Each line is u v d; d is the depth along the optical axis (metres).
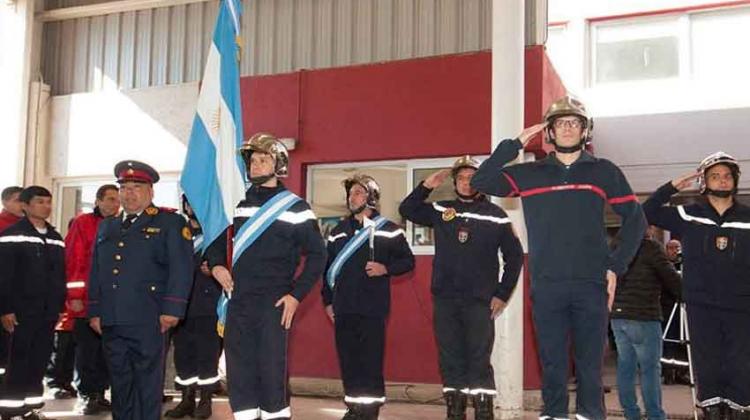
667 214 5.26
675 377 9.10
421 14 8.62
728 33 10.98
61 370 7.77
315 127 8.74
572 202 4.04
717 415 4.97
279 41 9.22
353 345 6.04
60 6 10.30
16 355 6.03
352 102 8.62
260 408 4.52
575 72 11.52
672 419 6.89
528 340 7.72
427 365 8.04
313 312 8.46
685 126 10.87
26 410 6.06
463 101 8.18
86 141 9.79
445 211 5.96
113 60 9.97
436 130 8.25
